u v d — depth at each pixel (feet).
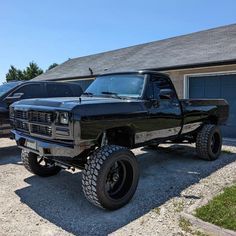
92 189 12.53
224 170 18.99
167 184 16.38
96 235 10.97
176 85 35.94
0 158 23.21
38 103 13.96
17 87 24.75
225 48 34.78
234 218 11.38
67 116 12.09
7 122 23.38
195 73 34.17
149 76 16.52
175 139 21.04
